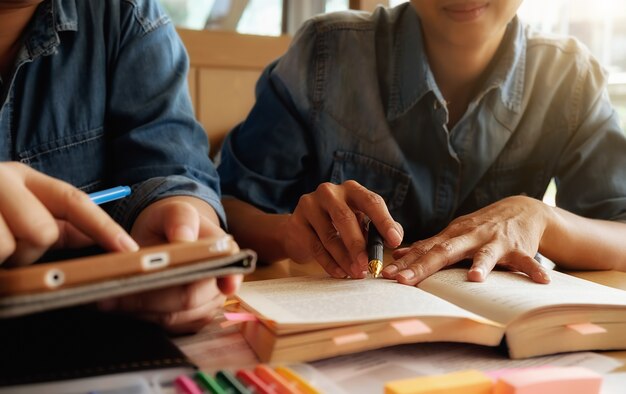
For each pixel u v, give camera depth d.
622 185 1.01
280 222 0.85
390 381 0.44
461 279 0.64
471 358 0.50
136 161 0.84
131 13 0.89
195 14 1.92
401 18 1.14
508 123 1.08
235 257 0.41
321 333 0.47
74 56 0.84
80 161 0.85
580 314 0.53
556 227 0.81
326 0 1.95
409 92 1.07
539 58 1.11
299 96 1.10
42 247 0.47
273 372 0.42
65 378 0.37
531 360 0.51
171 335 0.52
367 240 0.70
